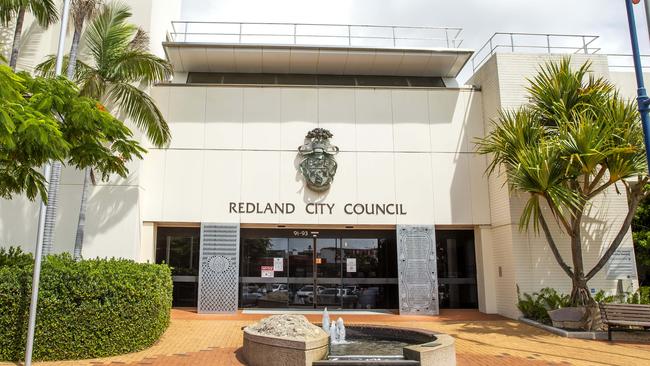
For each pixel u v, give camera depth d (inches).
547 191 467.2
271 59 658.8
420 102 644.1
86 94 465.1
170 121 618.2
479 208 624.1
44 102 257.0
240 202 606.2
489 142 552.1
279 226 625.6
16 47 452.4
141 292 358.6
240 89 632.4
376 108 638.5
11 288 319.0
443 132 637.9
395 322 540.4
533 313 535.8
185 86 627.8
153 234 599.2
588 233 581.0
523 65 610.9
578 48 641.6
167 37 717.9
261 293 628.1
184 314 569.6
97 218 557.9
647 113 299.9
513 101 598.9
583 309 470.3
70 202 558.9
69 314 326.6
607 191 592.4
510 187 558.3
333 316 576.7
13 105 219.8
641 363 340.2
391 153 628.7
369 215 612.1
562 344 410.3
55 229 550.6
